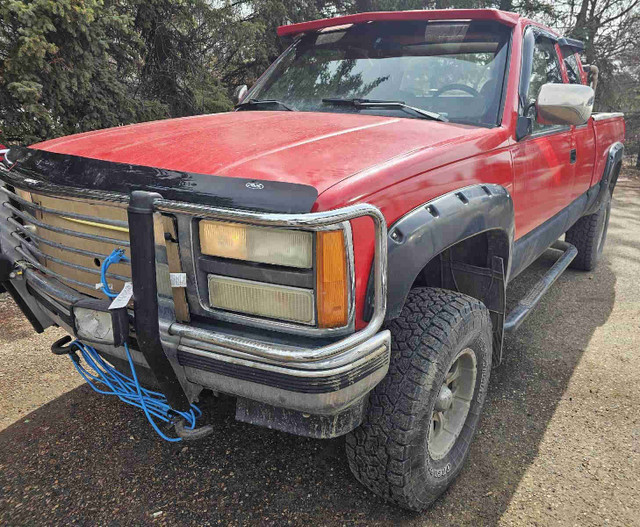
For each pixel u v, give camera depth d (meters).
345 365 1.48
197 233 1.57
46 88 5.67
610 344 3.53
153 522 1.96
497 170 2.36
